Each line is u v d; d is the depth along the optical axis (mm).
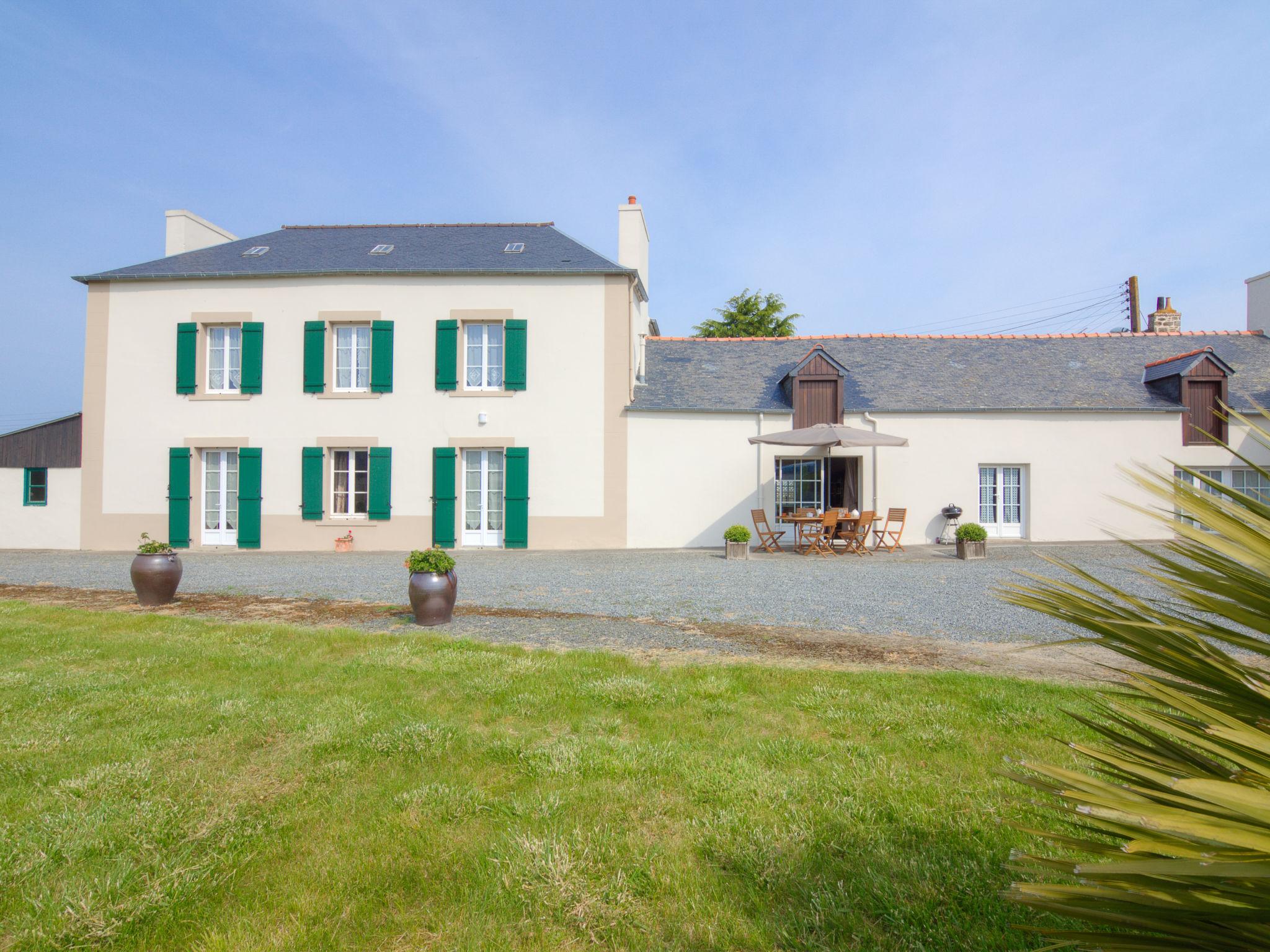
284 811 3078
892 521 14680
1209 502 1180
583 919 2307
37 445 16875
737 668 5277
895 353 18141
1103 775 3236
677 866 2617
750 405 16156
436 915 2363
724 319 37562
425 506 15977
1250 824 929
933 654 5887
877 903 2371
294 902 2426
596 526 15828
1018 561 12461
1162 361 16500
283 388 16156
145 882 2512
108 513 16359
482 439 15930
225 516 16422
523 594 9156
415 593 7133
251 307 16312
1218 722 1025
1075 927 2180
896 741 3768
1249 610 1093
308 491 15992
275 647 6020
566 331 15977
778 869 2572
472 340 16359
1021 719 4023
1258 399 15750
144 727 4055
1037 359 17750
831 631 6844
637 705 4449
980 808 2994
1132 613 1235
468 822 2980
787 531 15875
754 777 3322
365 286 16172
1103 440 15719
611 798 3158
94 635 6555
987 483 15945
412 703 4488
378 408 16078
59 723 4117
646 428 15891
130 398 16406
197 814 3018
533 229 19203
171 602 8547
